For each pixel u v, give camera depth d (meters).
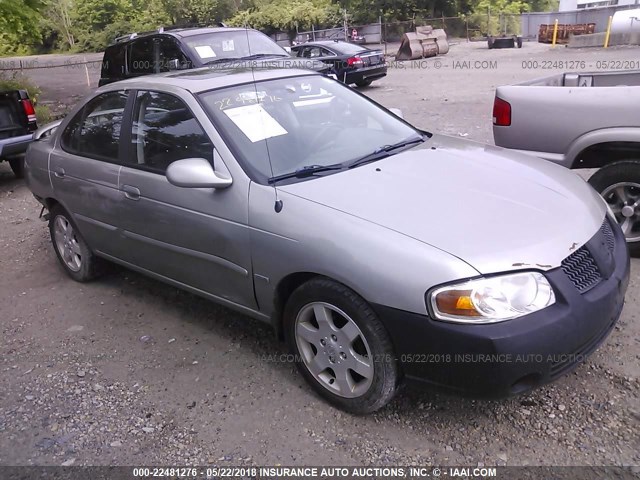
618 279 2.92
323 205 3.01
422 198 3.02
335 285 2.88
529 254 2.64
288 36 31.19
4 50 51.47
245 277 3.34
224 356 3.69
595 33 26.19
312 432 2.95
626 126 4.36
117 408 3.25
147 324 4.17
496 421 2.92
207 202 3.41
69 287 4.91
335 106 4.11
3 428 3.15
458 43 32.81
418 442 2.83
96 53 47.84
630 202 4.43
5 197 8.05
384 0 37.44
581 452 2.68
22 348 3.98
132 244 4.10
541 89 4.70
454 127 9.59
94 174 4.21
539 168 3.57
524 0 44.66
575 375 3.21
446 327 2.55
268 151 3.47
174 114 3.74
